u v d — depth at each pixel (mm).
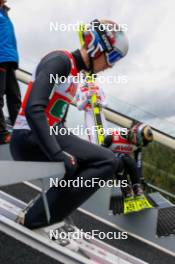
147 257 3195
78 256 1967
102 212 3541
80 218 3486
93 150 2213
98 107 4051
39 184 3598
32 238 1914
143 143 3520
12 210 2373
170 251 3422
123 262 2490
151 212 3461
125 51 2289
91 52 2229
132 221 3496
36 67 2234
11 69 3762
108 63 2283
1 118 3521
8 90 3785
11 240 2211
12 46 3697
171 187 4316
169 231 3490
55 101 2207
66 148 2211
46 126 2068
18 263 2195
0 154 3496
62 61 2143
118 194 3816
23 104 2270
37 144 2180
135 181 3441
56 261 2207
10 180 1714
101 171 2197
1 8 3691
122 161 3432
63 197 2160
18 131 2242
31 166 1837
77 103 4031
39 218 2158
